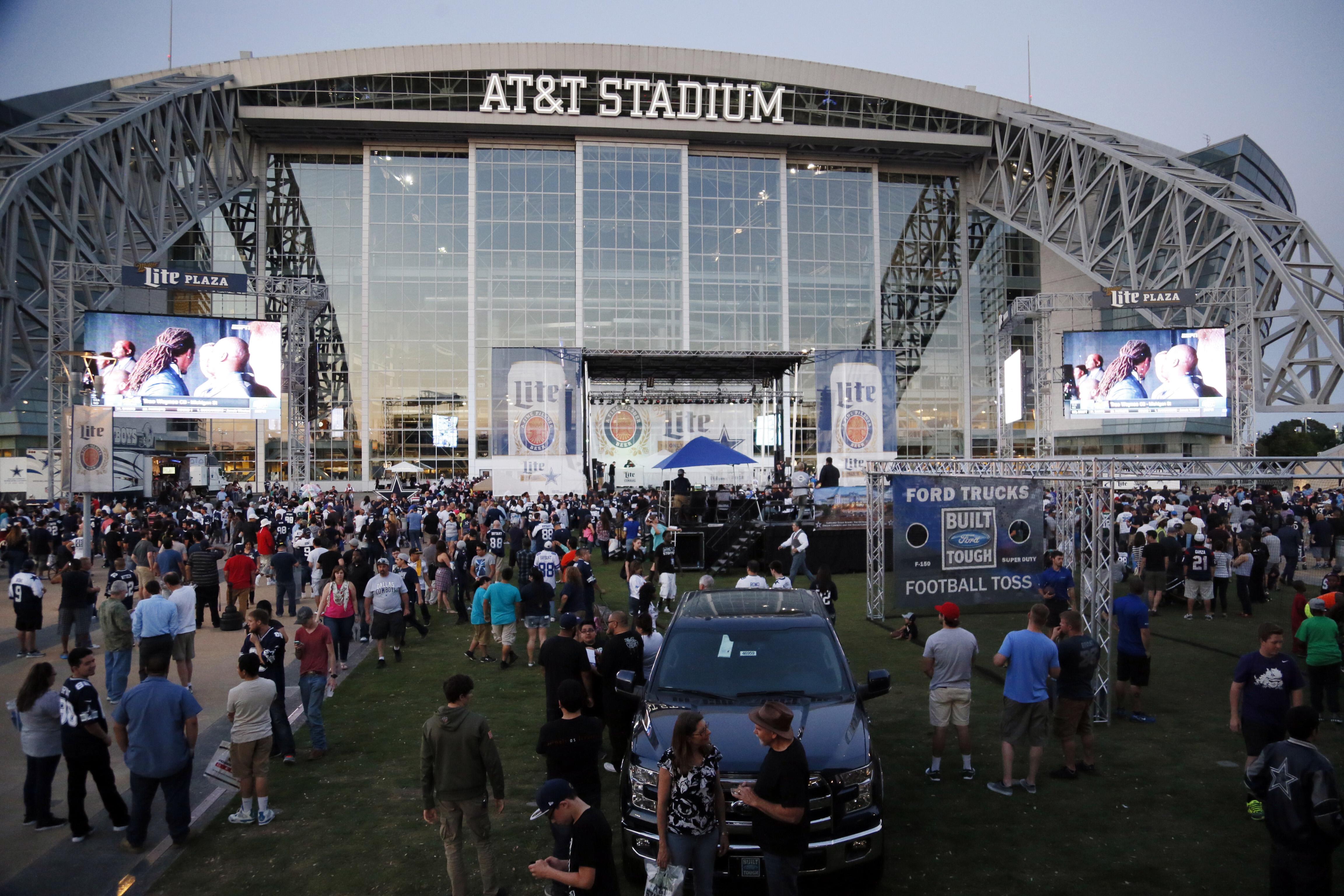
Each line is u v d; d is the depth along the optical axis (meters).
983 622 16.12
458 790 5.57
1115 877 5.98
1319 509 25.33
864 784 5.77
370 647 14.70
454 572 18.53
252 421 57.31
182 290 35.09
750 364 37.03
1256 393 41.00
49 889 5.95
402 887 6.00
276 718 8.68
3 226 34.19
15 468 35.94
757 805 4.86
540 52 56.50
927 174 63.62
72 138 38.81
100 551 25.88
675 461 24.81
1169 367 39.69
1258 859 6.25
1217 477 9.42
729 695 6.59
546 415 34.69
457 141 58.62
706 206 59.41
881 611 16.50
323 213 57.94
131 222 45.53
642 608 9.83
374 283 57.56
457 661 13.40
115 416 32.69
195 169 51.44
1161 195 47.31
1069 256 54.41
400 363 57.34
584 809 4.35
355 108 55.56
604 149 58.38
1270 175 66.00
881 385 36.09
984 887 5.84
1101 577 10.05
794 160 61.16
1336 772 8.09
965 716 7.93
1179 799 7.43
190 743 6.70
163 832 6.99
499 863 6.32
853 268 61.22
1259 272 49.00
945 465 16.78
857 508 22.98
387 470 52.69
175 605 10.60
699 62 57.78
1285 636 14.20
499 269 57.81
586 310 57.78
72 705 6.77
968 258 63.59
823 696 6.55
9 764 8.61
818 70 58.53
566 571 11.99
